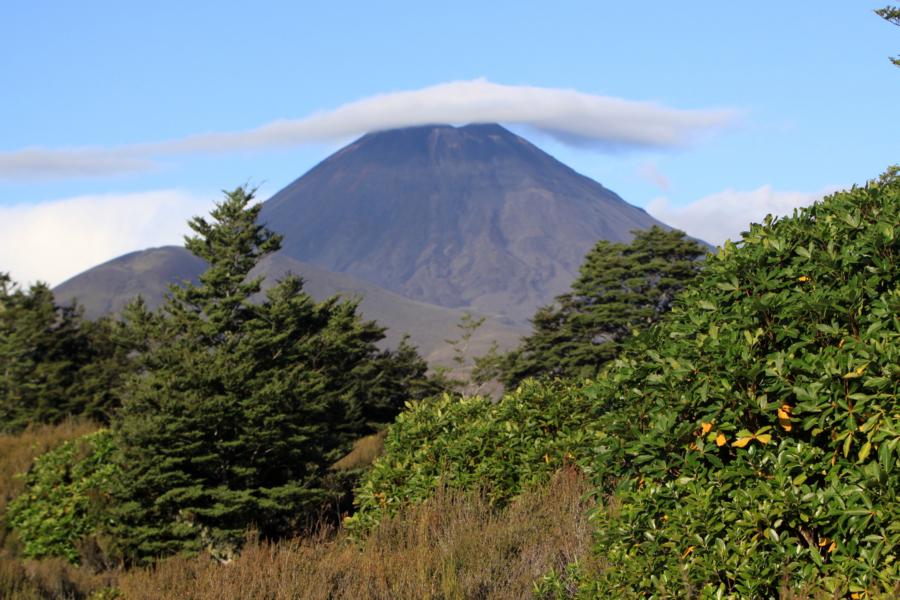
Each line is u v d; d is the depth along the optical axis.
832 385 4.66
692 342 5.51
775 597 4.64
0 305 38.22
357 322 36.62
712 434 5.05
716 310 5.91
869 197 6.17
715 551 4.82
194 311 24.70
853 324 5.04
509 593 6.87
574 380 10.65
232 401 20.91
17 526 19.22
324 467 23.50
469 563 7.44
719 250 6.48
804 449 4.74
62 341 38.28
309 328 28.97
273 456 21.50
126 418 20.84
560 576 6.80
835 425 4.72
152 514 19.50
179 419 19.98
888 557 4.26
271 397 21.45
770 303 5.33
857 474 4.46
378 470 10.35
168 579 8.46
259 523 20.27
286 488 20.36
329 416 29.72
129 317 24.83
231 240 24.69
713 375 5.22
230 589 7.20
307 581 7.16
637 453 5.42
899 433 4.33
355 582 7.15
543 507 8.55
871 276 5.32
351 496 23.27
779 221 6.55
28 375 36.75
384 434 37.22
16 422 35.47
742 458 4.93
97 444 21.09
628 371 5.77
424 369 49.66
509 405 10.21
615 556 5.44
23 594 14.66
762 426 5.06
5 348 36.62
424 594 6.77
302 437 21.69
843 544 4.43
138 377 22.48
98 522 19.09
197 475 20.58
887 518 4.28
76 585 15.92
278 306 25.31
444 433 10.44
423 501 9.40
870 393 4.62
